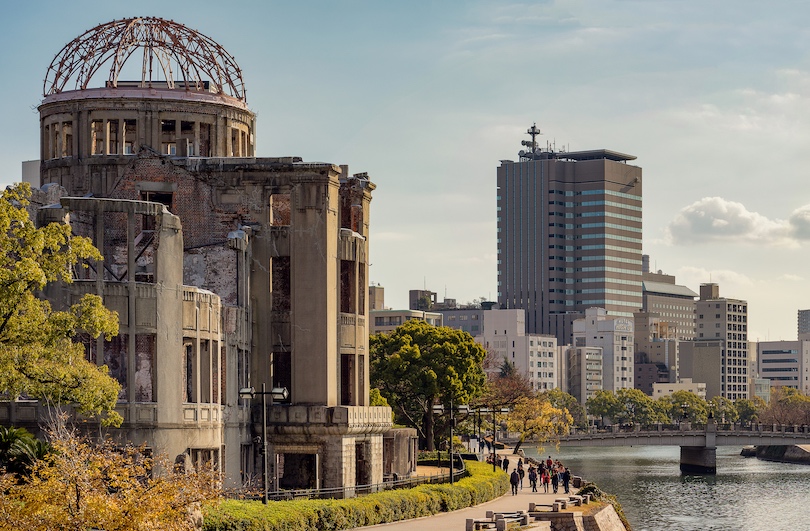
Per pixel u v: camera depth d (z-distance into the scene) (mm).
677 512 155500
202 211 109312
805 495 181875
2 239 66250
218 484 62969
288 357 109188
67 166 115312
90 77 115938
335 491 102000
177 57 116812
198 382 91125
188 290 90500
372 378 163625
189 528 59406
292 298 107750
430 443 166250
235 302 103125
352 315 112438
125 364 89375
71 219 104000
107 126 114562
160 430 86625
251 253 107562
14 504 55312
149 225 108125
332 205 109188
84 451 57438
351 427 105750
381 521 91875
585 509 112062
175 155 116250
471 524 87250
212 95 116938
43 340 67062
